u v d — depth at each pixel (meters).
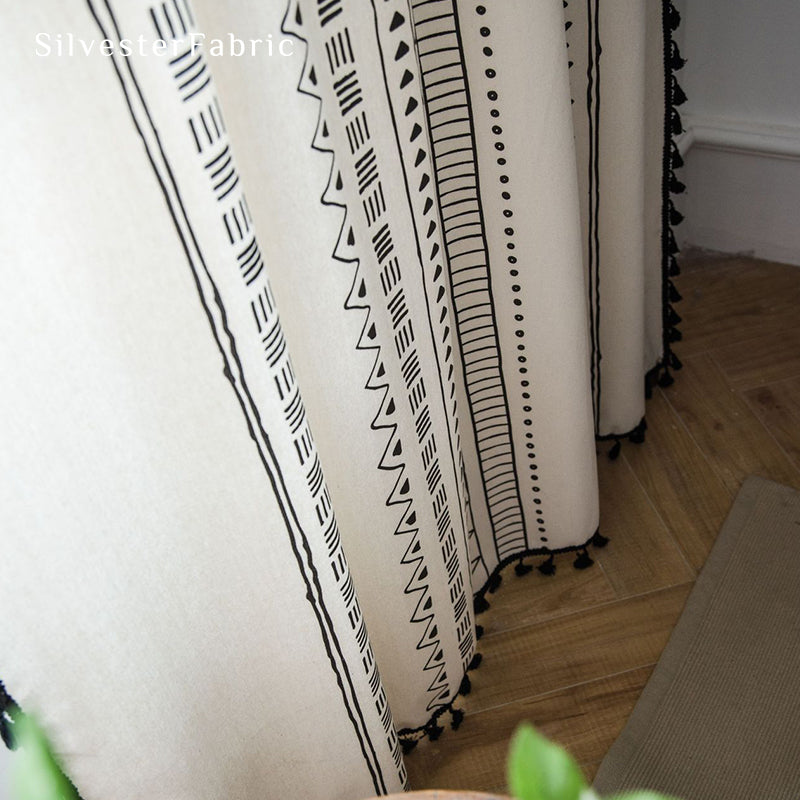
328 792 0.92
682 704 1.13
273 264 0.68
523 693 1.19
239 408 0.62
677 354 1.59
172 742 0.73
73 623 0.62
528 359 1.06
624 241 1.20
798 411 1.46
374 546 0.90
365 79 0.68
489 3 0.80
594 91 1.05
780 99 1.54
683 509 1.36
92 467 0.58
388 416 0.82
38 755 0.60
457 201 0.92
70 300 0.53
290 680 0.80
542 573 1.31
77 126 0.49
